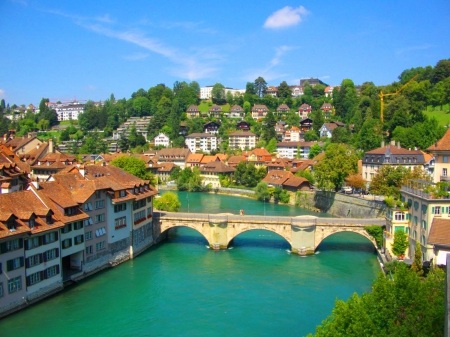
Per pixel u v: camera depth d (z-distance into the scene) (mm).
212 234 88812
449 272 24000
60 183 71625
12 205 57875
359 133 180000
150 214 92438
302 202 139750
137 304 59625
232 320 54594
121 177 88375
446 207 64188
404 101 179500
